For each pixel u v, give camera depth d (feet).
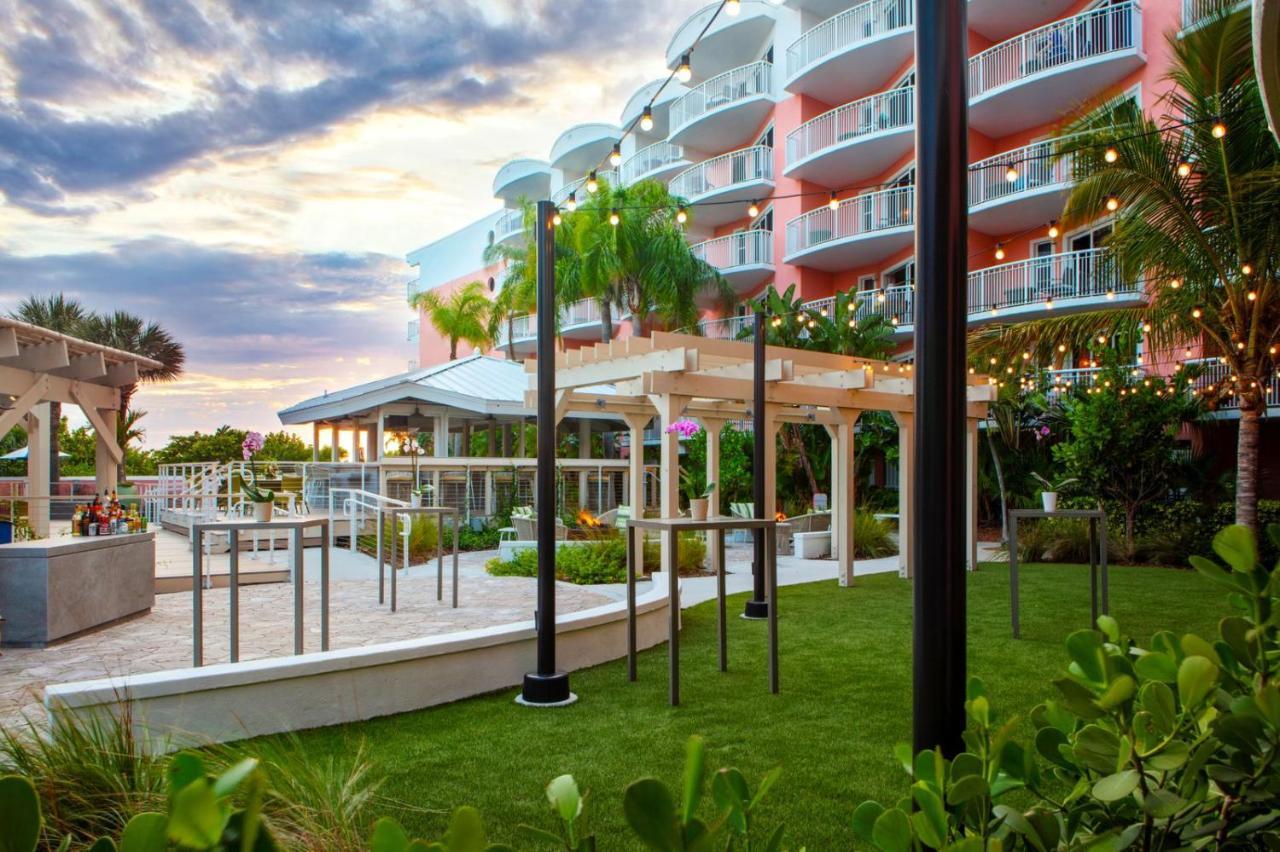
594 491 56.90
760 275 77.92
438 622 20.88
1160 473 37.99
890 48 64.69
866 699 14.61
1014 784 3.79
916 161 6.65
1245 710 3.30
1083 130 33.63
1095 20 54.75
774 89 75.97
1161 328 36.14
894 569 36.29
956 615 6.34
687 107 82.58
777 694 14.98
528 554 32.60
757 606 23.16
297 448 97.19
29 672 15.81
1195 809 3.66
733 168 78.13
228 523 15.14
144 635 19.35
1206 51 29.78
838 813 9.53
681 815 2.41
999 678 16.02
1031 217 60.49
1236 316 32.63
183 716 12.02
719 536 16.88
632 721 13.35
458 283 126.62
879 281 71.56
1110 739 3.42
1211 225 31.50
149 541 22.49
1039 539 39.14
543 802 9.91
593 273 67.82
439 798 10.05
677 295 70.44
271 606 23.56
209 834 1.75
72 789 7.48
